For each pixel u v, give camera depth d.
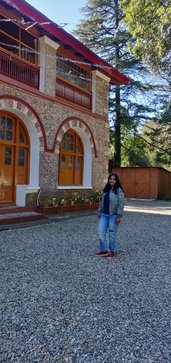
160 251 7.32
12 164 11.71
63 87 13.68
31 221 10.85
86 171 15.43
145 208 17.41
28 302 4.14
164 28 11.96
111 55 26.02
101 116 16.22
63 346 3.13
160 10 11.42
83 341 3.24
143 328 3.55
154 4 11.70
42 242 7.74
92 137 15.44
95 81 15.73
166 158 29.83
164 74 18.55
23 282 4.88
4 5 10.51
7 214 10.59
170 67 14.88
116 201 6.67
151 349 3.13
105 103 16.64
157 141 28.27
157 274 5.56
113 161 26.69
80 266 5.87
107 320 3.71
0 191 11.27
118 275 5.42
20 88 11.05
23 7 10.37
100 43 26.23
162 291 4.72
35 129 11.91
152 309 4.06
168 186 27.03
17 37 12.19
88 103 15.48
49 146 12.57
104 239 6.67
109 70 16.16
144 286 4.91
